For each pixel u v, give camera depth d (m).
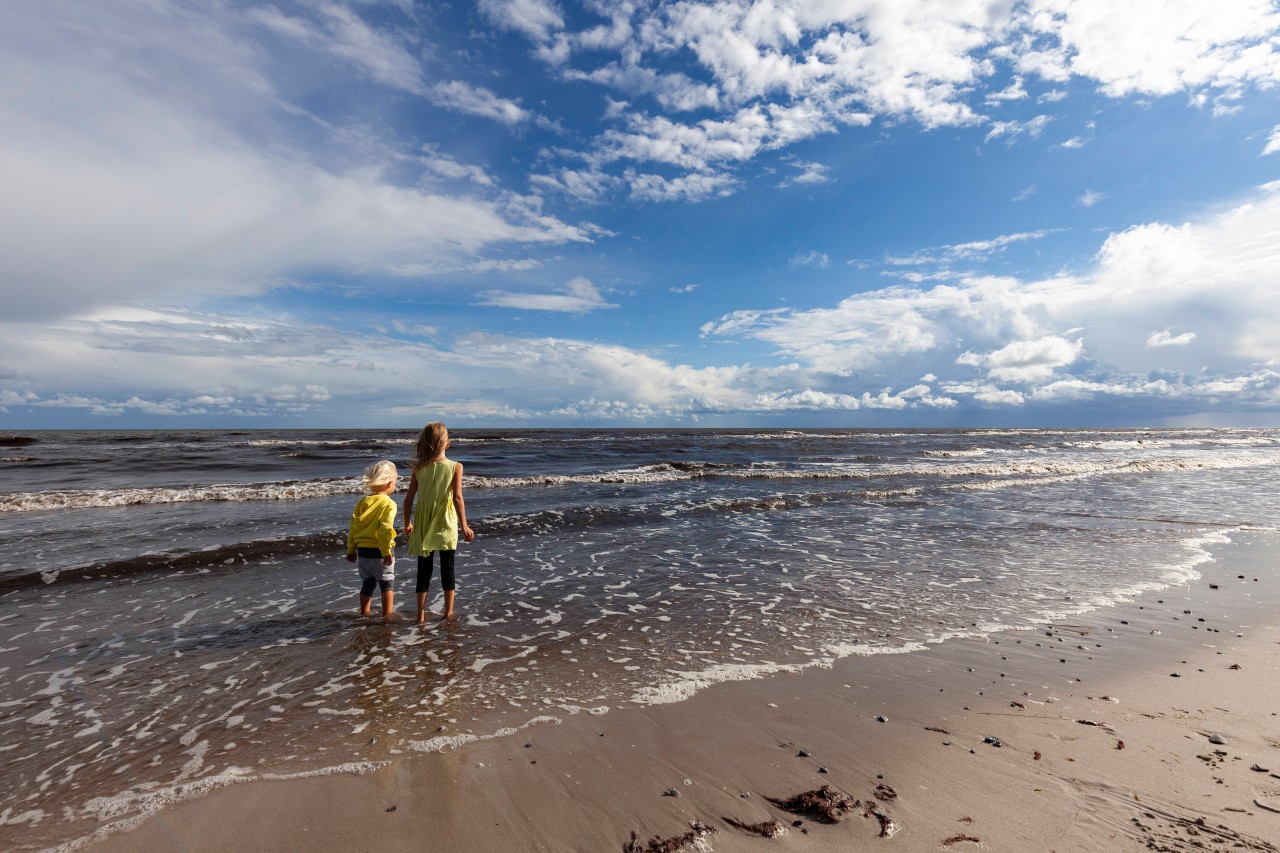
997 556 9.07
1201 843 2.58
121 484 16.73
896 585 7.41
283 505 13.17
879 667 4.79
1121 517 12.73
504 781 3.10
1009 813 2.84
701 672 4.66
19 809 2.79
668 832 2.70
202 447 33.38
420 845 2.58
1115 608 6.48
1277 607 6.52
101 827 2.67
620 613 6.22
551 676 4.56
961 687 4.40
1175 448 46.38
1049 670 4.74
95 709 3.92
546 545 9.62
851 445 46.38
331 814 2.79
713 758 3.37
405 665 4.74
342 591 6.83
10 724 3.70
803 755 3.41
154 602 6.34
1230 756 3.39
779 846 2.60
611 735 3.62
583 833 2.69
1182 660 4.98
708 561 8.66
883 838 2.64
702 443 46.31
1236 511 13.54
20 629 5.46
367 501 5.91
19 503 12.23
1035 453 38.16
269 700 4.08
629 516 12.34
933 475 22.30
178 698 4.10
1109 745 3.52
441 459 6.00
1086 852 2.53
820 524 11.84
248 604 6.31
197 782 3.06
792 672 4.68
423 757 3.34
